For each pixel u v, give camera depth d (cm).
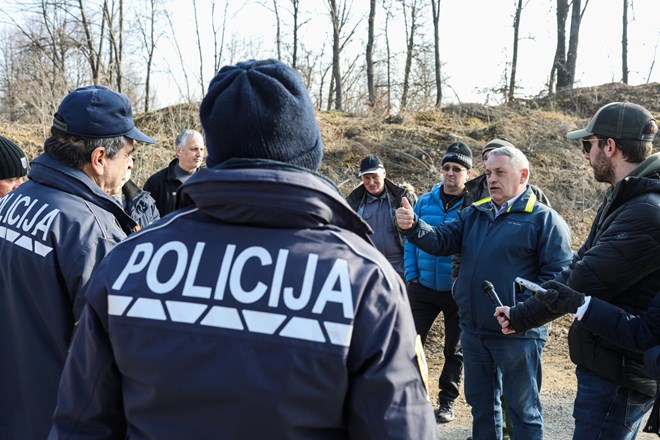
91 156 212
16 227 203
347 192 930
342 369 115
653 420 231
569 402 493
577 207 962
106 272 130
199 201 126
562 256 331
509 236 338
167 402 117
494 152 343
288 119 128
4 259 203
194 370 115
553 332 645
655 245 231
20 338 199
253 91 127
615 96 1437
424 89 2155
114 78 1817
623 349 244
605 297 244
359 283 119
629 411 247
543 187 995
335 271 119
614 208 250
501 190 340
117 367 129
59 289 195
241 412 112
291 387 113
